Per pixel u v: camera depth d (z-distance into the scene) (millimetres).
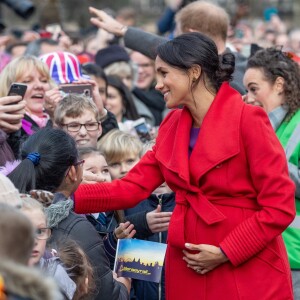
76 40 15320
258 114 6402
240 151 6367
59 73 9391
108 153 8664
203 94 6488
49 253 5773
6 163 6848
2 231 4340
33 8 12805
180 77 6438
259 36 23312
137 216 7691
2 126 7402
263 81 8305
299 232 7918
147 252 6941
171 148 6617
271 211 6309
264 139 6336
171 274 6645
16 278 4223
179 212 6535
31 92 8766
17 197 5301
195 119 6547
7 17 27219
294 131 8109
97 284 6219
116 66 13133
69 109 8008
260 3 37969
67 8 30594
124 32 9359
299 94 8258
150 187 6914
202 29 9156
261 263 6438
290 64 8328
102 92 10922
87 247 6188
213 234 6414
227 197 6426
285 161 6414
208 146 6387
